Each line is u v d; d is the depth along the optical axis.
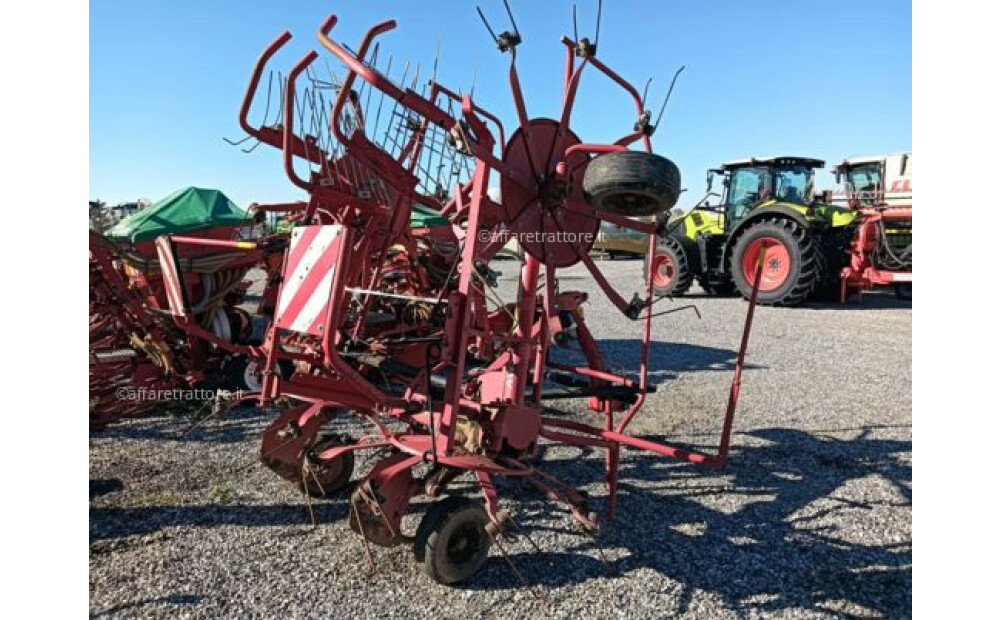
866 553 3.25
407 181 4.58
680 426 5.33
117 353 7.44
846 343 8.87
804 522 3.59
